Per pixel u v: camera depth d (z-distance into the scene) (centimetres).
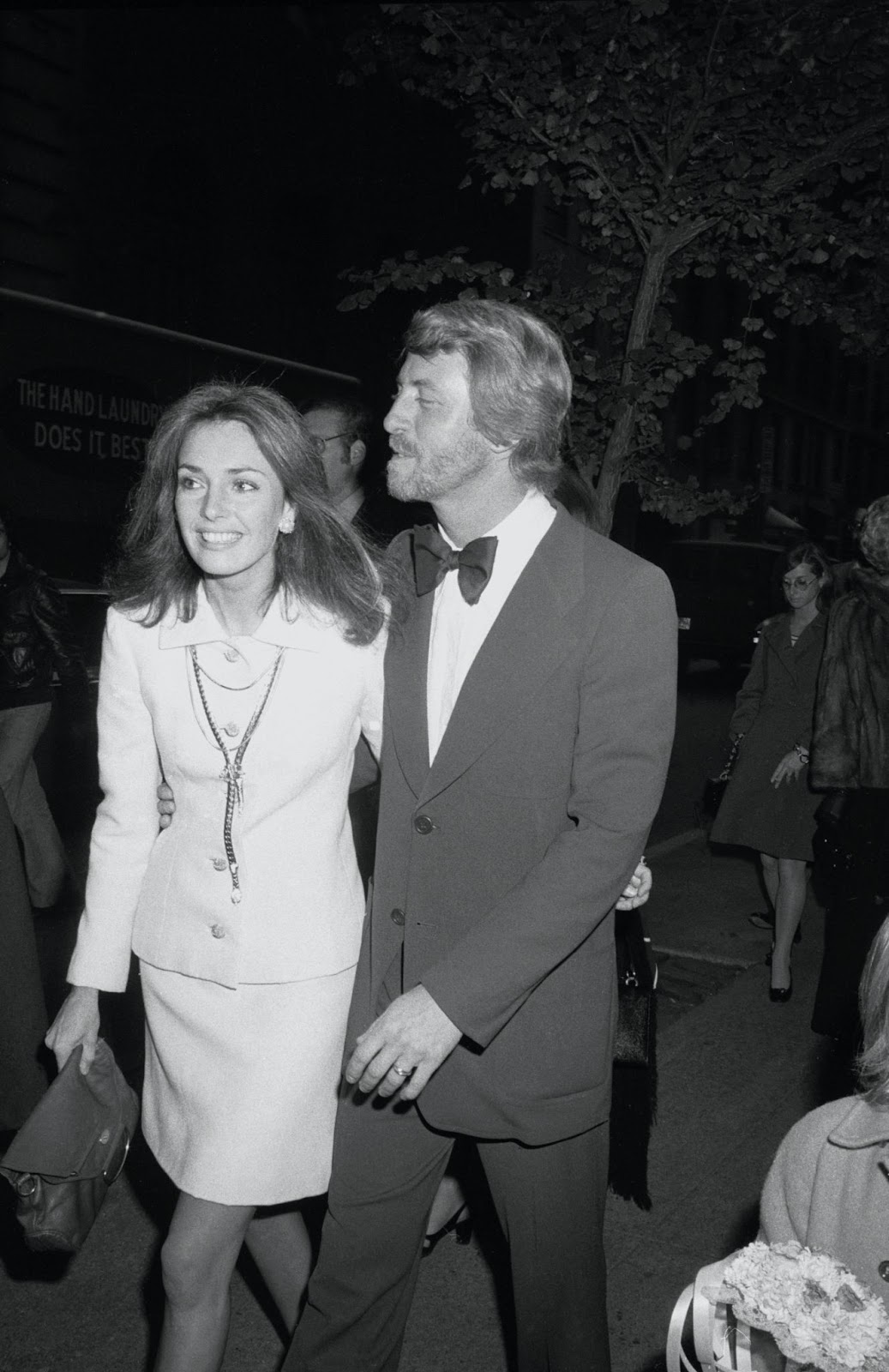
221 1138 241
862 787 425
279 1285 275
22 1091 360
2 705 607
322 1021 244
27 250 1327
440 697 235
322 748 242
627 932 263
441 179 1788
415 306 1798
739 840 551
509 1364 302
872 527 424
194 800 245
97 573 890
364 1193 241
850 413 4456
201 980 243
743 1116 432
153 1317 310
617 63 540
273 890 241
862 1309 145
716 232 592
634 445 571
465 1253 348
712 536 2888
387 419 230
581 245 610
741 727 566
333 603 240
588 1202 237
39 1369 291
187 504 234
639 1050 265
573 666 220
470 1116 228
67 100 1355
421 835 228
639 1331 315
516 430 222
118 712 252
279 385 1030
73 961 254
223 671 241
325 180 1764
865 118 535
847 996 440
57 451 861
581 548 227
